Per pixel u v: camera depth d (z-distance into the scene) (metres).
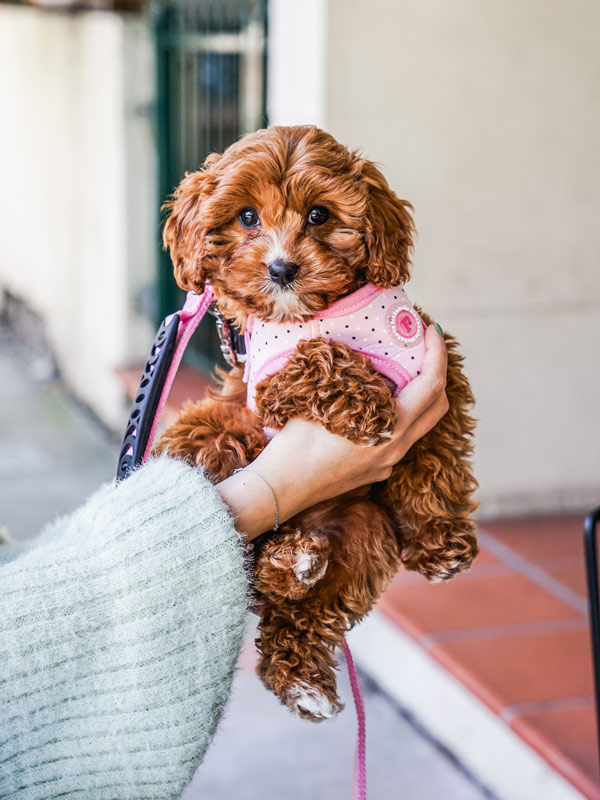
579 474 4.46
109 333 6.27
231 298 1.37
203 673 1.13
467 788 3.03
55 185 7.38
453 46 3.81
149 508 1.15
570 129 4.05
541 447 4.37
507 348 4.21
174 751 1.13
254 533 1.22
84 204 6.64
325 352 1.27
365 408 1.24
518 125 3.98
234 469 1.36
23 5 5.16
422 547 1.39
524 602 3.53
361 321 1.33
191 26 5.30
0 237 9.70
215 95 5.11
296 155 1.29
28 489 5.38
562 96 4.00
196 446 1.39
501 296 4.14
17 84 8.45
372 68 3.73
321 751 3.20
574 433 4.41
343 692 3.56
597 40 3.98
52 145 7.36
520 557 3.93
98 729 1.12
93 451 6.07
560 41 3.94
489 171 3.99
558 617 3.42
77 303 7.01
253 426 1.41
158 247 5.86
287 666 1.27
